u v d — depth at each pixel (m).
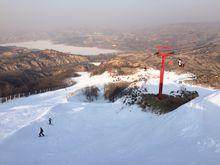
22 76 195.38
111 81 99.75
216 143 21.27
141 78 87.38
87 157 27.47
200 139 22.86
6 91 123.88
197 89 63.16
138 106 46.94
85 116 46.41
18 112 49.97
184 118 28.89
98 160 25.66
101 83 103.19
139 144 27.52
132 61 128.25
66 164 26.14
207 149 20.66
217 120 25.77
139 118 42.75
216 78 75.12
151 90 60.22
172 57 172.00
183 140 24.05
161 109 43.25
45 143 33.50
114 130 38.09
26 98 82.19
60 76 142.88
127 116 44.44
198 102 31.91
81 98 84.69
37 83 137.00
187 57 175.12
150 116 42.72
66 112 48.81
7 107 64.81
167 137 26.41
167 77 88.56
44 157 28.81
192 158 19.69
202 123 26.14
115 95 80.56
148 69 112.88
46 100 75.94
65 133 37.69
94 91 88.81
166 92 57.28
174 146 23.27
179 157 20.53
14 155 29.47
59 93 88.31
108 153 27.53
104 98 86.00
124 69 114.19
